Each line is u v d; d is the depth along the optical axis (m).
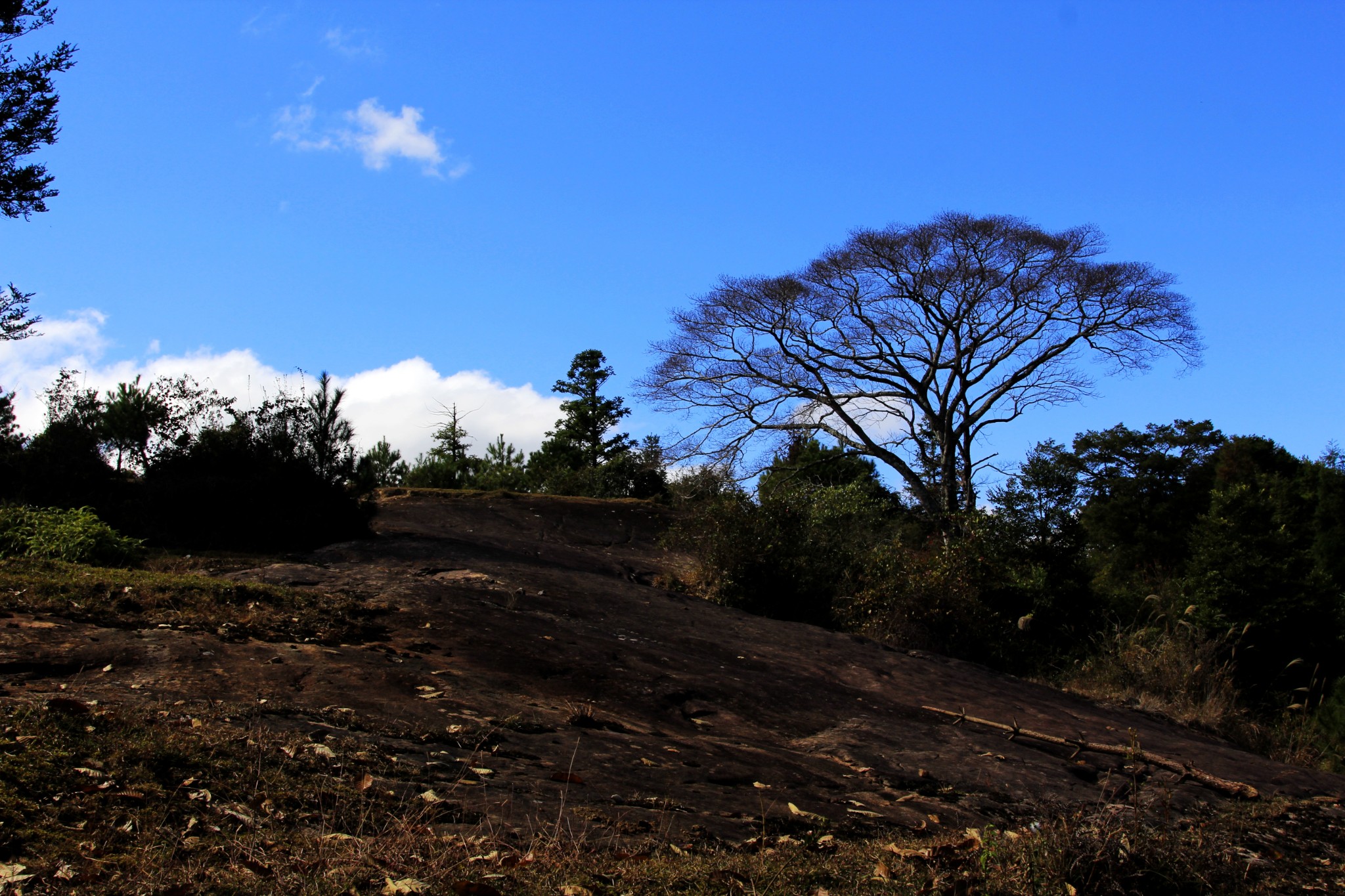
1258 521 17.20
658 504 24.98
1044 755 8.18
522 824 4.19
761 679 9.06
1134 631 16.14
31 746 3.85
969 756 7.64
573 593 11.69
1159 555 29.58
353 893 3.18
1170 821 6.30
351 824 3.85
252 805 3.86
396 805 4.12
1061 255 29.36
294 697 5.45
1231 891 4.89
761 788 5.70
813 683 9.51
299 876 3.21
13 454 12.90
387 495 21.78
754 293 30.64
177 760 4.04
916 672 11.23
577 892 3.46
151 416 13.86
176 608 7.33
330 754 4.46
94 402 14.05
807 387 31.39
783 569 15.38
